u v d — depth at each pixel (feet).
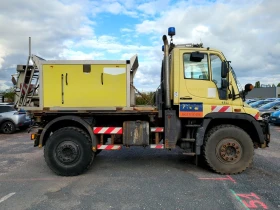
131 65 18.39
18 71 19.49
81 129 18.83
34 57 18.51
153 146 18.94
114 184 16.34
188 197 14.06
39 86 18.45
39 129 18.86
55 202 13.52
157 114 18.85
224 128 18.38
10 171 19.51
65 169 18.04
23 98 19.22
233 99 18.94
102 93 18.44
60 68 18.43
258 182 16.56
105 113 18.66
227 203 13.23
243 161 18.28
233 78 18.98
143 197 14.10
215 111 18.67
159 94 18.89
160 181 16.87
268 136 19.21
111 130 18.98
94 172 19.08
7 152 26.61
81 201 13.64
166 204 13.16
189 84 18.75
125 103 18.48
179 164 21.25
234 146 18.21
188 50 18.90
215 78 18.98
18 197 14.25
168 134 18.80
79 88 18.45
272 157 23.56
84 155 18.17
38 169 20.06
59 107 18.43
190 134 19.16
